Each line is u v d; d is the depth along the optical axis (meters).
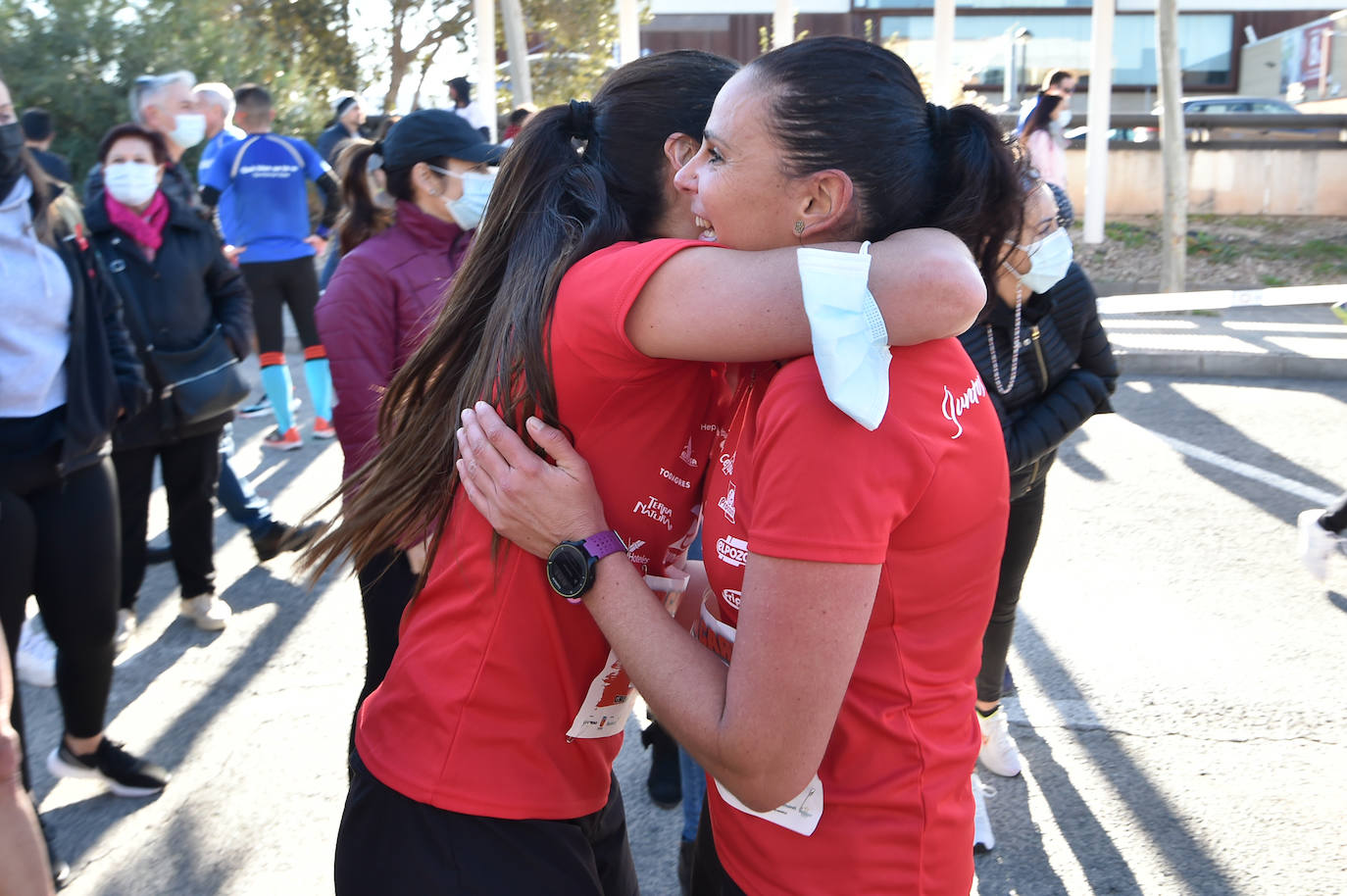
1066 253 2.34
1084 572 4.44
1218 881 2.63
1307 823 2.82
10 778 1.51
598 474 1.32
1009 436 2.53
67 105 11.41
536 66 16.27
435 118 2.60
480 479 1.31
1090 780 3.04
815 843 1.25
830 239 1.22
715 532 1.31
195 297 3.66
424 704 1.38
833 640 1.10
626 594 1.26
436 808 1.35
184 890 2.62
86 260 2.60
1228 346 8.10
